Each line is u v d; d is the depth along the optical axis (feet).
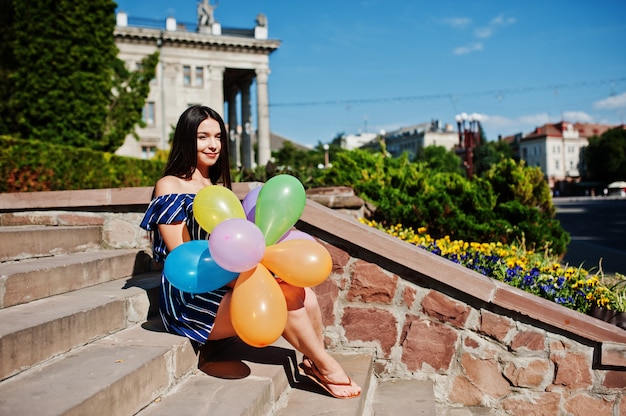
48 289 8.59
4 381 5.88
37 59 34.91
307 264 7.29
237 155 164.86
